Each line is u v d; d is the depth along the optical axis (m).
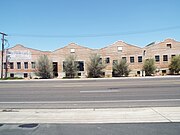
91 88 19.64
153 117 7.99
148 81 25.80
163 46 58.75
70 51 60.78
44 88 20.86
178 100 12.26
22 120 8.12
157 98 13.16
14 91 19.02
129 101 12.42
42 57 54.06
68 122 7.62
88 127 6.83
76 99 13.72
